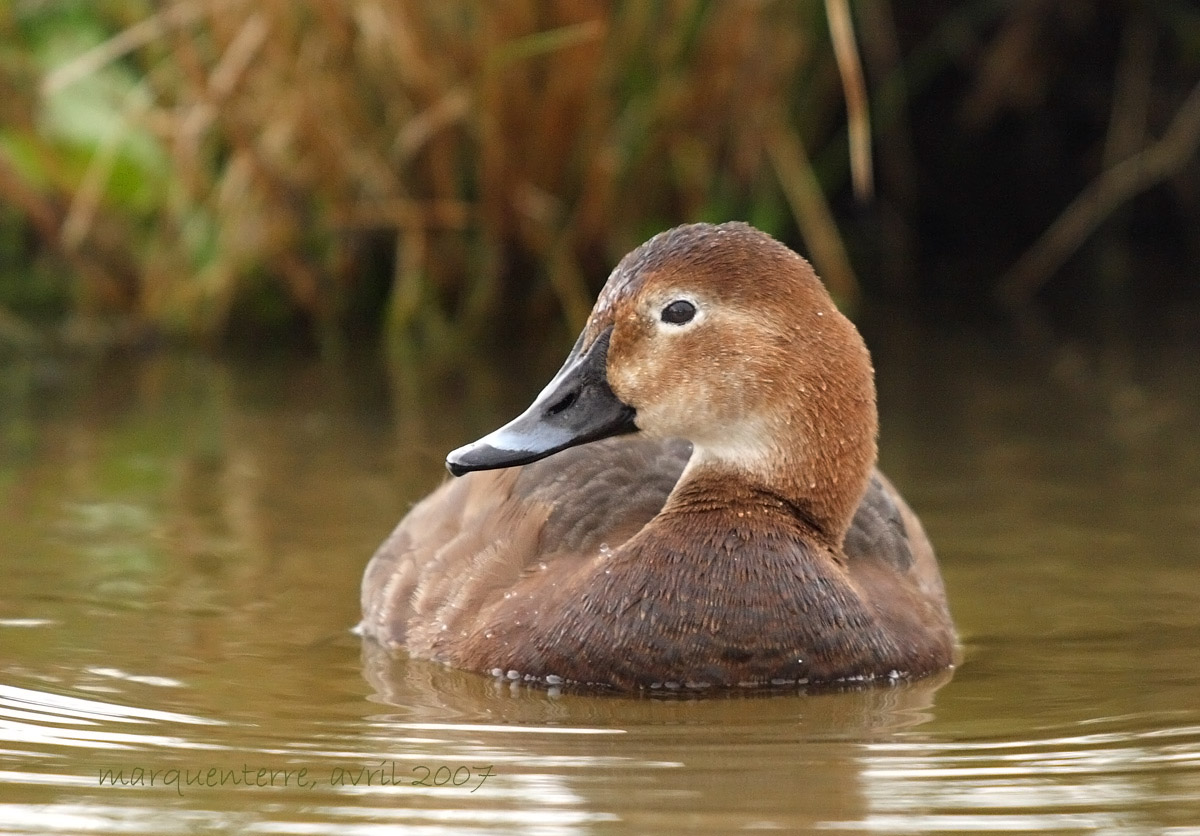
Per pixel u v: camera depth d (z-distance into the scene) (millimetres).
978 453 11234
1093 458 11078
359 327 14875
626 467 8094
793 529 7492
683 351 7496
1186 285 16531
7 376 13625
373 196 14133
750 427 7512
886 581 7816
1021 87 16234
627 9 13789
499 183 14109
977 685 7430
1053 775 6285
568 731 6770
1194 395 12586
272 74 13547
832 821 5840
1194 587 8805
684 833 5723
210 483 10633
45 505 10164
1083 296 16188
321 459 11156
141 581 8859
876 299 16094
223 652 7855
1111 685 7426
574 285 14398
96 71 14188
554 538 7855
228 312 14625
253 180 13891
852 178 16141
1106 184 16156
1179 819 5871
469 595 7809
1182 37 16047
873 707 7109
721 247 7535
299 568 9125
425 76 13508
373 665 7691
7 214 14688
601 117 13977
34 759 6434
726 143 14523
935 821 5848
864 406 7582
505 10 13352
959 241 16938
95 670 7543
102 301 14617
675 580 7336
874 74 15664
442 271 14555
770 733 6750
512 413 12195
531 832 5750
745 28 13898
